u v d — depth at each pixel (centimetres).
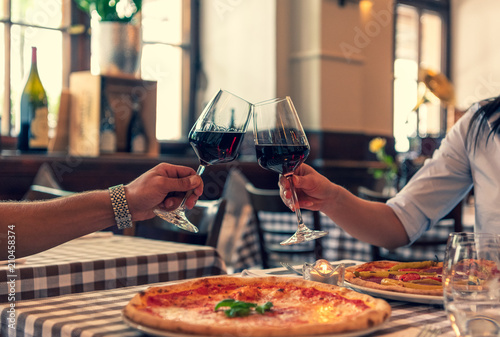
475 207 135
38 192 198
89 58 340
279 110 97
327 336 58
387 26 461
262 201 239
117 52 287
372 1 438
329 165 393
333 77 409
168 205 100
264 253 245
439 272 93
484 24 617
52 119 325
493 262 58
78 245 145
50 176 254
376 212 129
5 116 307
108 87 287
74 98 284
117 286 120
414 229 132
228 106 98
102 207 95
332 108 409
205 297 75
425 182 136
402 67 565
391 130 475
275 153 96
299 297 74
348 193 123
